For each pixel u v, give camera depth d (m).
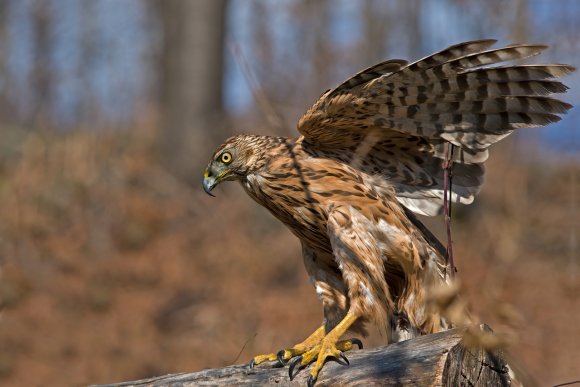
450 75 7.27
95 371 14.85
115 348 15.37
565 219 18.78
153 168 22.06
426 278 7.86
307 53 28.55
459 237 18.92
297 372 6.71
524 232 18.64
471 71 7.24
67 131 24.00
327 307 8.14
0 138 22.75
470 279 16.64
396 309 7.96
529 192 20.08
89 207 19.48
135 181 21.19
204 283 17.34
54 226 18.77
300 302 16.53
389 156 8.38
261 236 19.00
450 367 5.95
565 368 13.32
